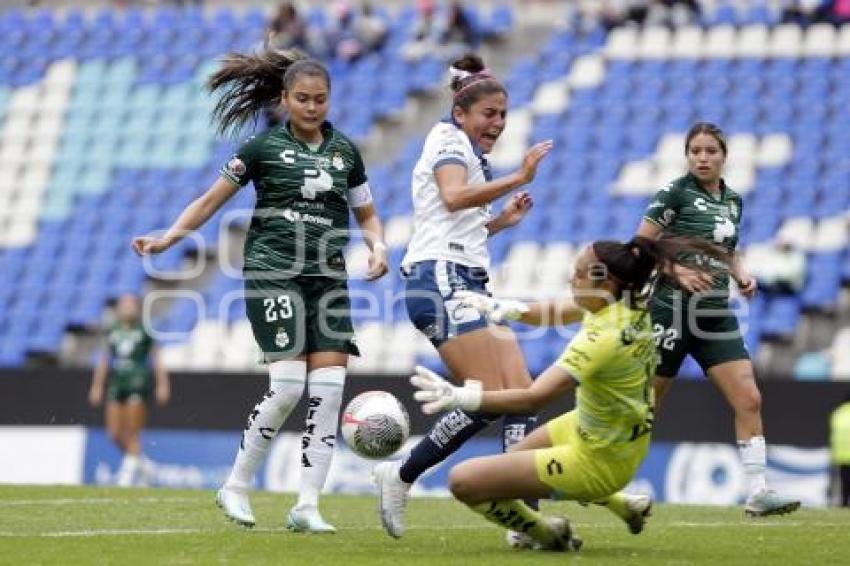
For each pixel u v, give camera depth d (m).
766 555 18.02
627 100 56.59
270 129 20.56
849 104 53.81
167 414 43.12
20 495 26.91
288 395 20.03
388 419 19.16
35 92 64.69
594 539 19.81
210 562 16.19
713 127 23.34
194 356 51.94
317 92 20.22
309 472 20.09
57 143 62.22
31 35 67.69
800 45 56.41
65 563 16.08
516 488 17.09
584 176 54.16
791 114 54.03
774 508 23.08
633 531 19.11
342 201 20.61
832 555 18.14
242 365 51.22
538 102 57.66
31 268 57.16
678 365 23.59
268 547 17.88
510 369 18.84
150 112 62.47
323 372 20.09
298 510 20.00
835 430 36.00
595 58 58.69
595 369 16.31
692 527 21.92
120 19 67.50
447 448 18.64
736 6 58.53
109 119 62.66
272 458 40.09
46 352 54.03
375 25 62.88
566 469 16.91
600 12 59.97
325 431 20.12
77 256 57.16
